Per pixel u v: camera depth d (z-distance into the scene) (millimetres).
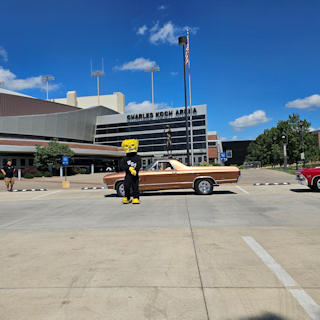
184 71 23750
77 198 12320
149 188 12055
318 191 12078
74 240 4926
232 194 12000
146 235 5180
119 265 3566
